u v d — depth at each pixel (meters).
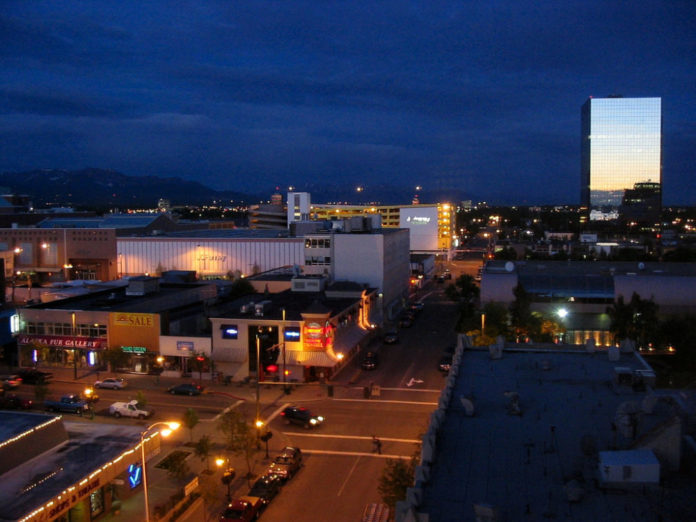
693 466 20.78
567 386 31.20
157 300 84.81
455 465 21.70
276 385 68.31
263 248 132.38
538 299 84.25
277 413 58.84
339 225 121.12
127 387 68.44
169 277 110.06
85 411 59.12
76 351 76.50
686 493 19.17
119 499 41.62
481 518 16.84
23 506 33.19
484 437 24.28
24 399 62.72
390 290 109.75
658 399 25.59
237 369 71.12
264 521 38.75
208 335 73.88
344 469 46.19
